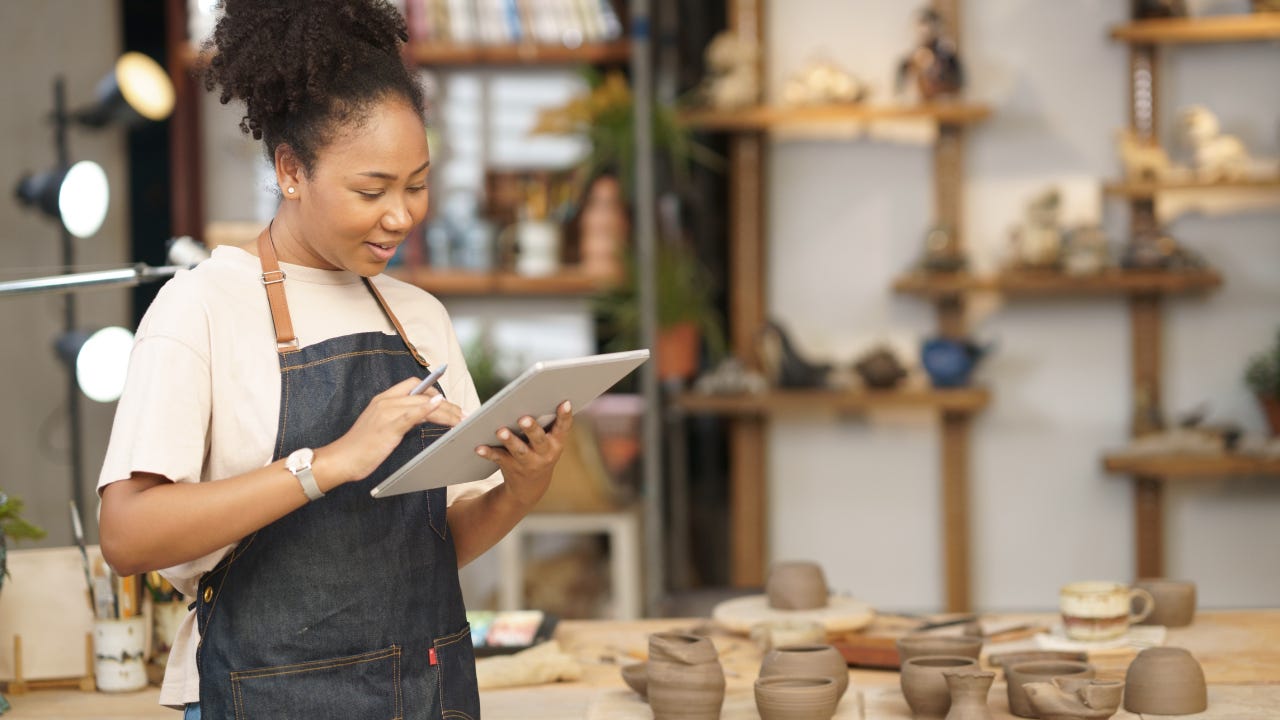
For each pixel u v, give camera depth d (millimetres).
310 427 1405
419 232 4402
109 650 1942
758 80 4410
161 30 4527
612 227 4328
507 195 4559
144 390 1348
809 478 4578
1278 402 4281
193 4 4461
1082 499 4492
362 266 1410
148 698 1921
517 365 4516
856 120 4438
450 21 4438
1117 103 4461
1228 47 4418
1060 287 4254
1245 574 4438
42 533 2025
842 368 4547
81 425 4445
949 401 4277
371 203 1369
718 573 4660
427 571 1472
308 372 1425
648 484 3898
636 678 1781
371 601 1418
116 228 4504
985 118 4301
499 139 4609
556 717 1757
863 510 4559
